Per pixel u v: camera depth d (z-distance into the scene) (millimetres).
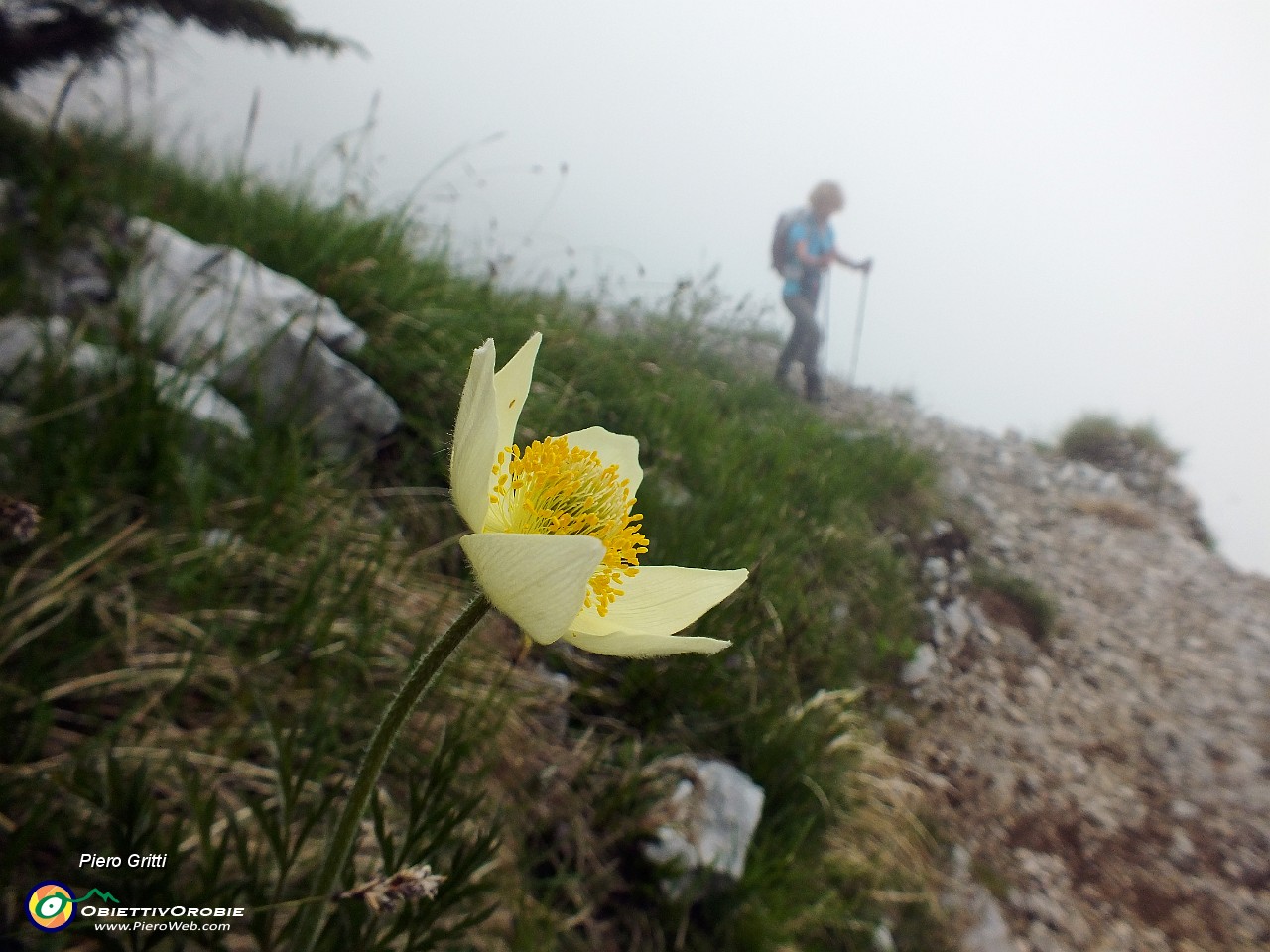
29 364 1796
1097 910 2727
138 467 1752
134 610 1552
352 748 1586
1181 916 2797
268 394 2223
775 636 2713
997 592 4609
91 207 2348
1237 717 4168
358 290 2678
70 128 2654
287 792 1124
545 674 2172
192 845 1277
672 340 4883
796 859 2150
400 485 2441
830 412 6969
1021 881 2725
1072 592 5148
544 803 1841
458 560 2350
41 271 2119
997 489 6738
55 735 1333
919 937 2242
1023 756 3393
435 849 1180
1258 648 5043
